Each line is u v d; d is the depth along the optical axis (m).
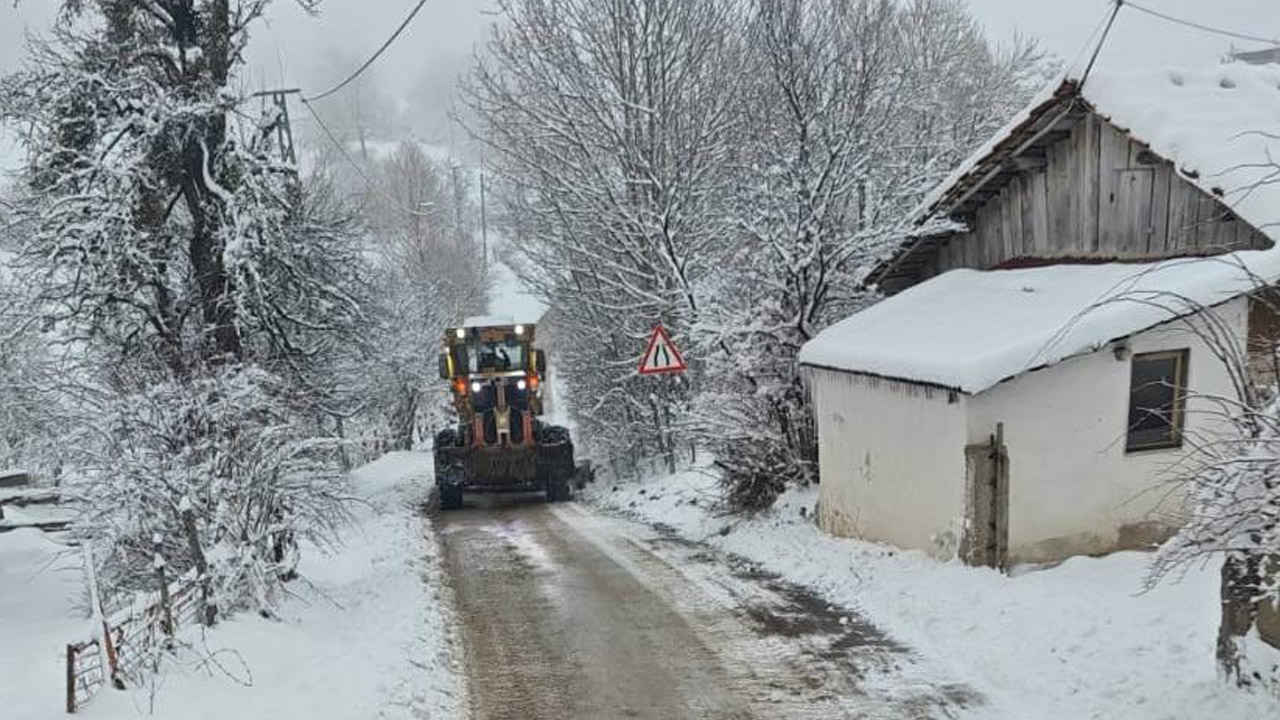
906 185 13.93
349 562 11.84
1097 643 6.19
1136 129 8.83
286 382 11.59
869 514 9.84
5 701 5.98
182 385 8.43
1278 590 4.67
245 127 12.41
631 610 8.47
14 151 11.91
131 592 9.41
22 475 19.47
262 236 12.00
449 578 10.35
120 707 5.60
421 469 24.84
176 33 12.32
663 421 18.69
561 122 18.25
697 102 17.83
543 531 13.56
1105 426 8.17
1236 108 9.00
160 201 12.04
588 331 20.61
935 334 9.17
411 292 33.94
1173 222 8.84
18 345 12.45
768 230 12.05
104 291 11.27
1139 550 8.25
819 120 13.35
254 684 6.35
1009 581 7.62
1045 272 9.95
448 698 6.46
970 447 8.02
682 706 6.13
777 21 15.90
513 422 17.53
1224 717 4.89
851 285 12.68
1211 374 8.16
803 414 12.45
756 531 11.48
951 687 6.12
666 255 14.63
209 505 7.97
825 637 7.34
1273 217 7.66
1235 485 4.33
